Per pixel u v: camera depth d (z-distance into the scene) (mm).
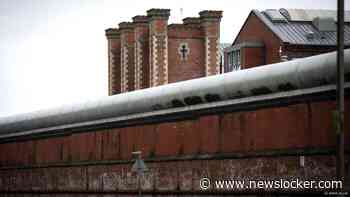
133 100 62156
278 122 49938
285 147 49438
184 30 97125
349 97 44969
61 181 71812
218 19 97375
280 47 81500
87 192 68125
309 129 47844
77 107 69125
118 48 103125
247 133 52188
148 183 60875
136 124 62156
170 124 58812
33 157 76062
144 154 61344
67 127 70562
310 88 47625
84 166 68500
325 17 83125
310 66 47531
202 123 55875
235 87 52656
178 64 97000
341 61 37250
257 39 84875
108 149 65500
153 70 96188
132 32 100438
